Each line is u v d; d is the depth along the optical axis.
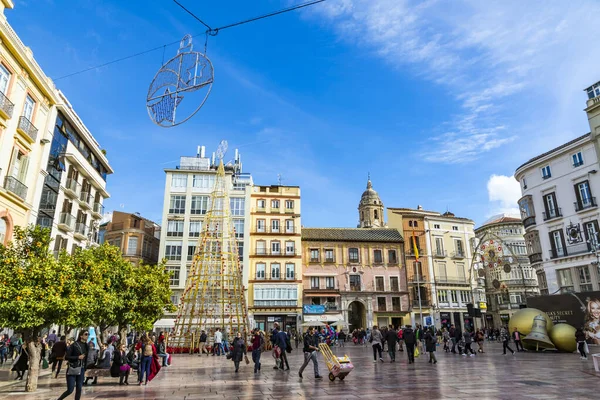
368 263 57.25
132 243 52.56
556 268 38.56
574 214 37.41
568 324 26.92
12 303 12.20
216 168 59.19
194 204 54.75
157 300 24.91
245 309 37.78
